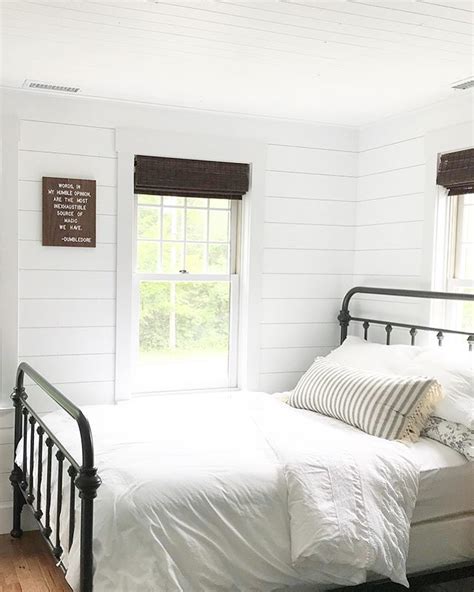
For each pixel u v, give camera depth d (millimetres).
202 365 4027
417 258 3670
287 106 3658
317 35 2516
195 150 3801
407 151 3750
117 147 3631
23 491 3209
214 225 4023
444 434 2971
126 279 3695
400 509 2635
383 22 2371
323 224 4141
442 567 2834
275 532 2451
